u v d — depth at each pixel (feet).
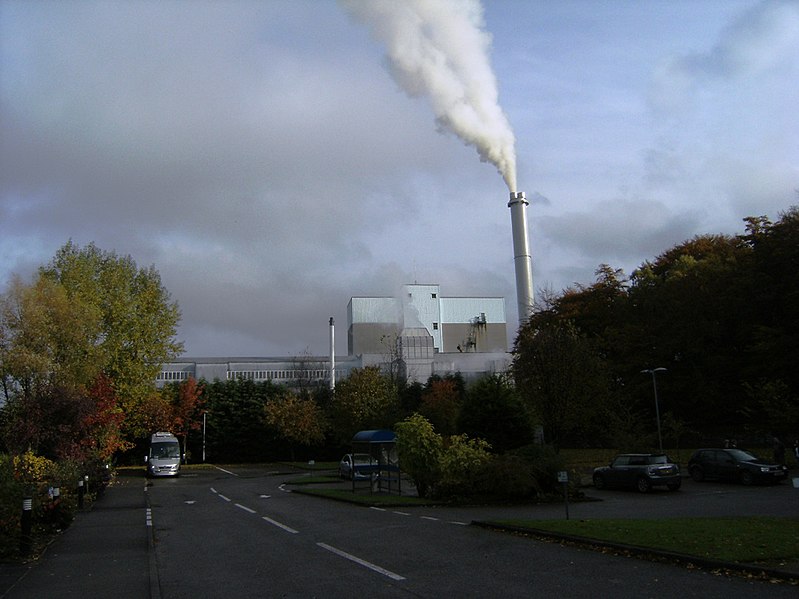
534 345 109.70
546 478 73.20
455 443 74.08
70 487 70.28
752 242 154.51
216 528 54.70
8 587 31.83
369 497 77.20
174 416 194.90
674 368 160.86
